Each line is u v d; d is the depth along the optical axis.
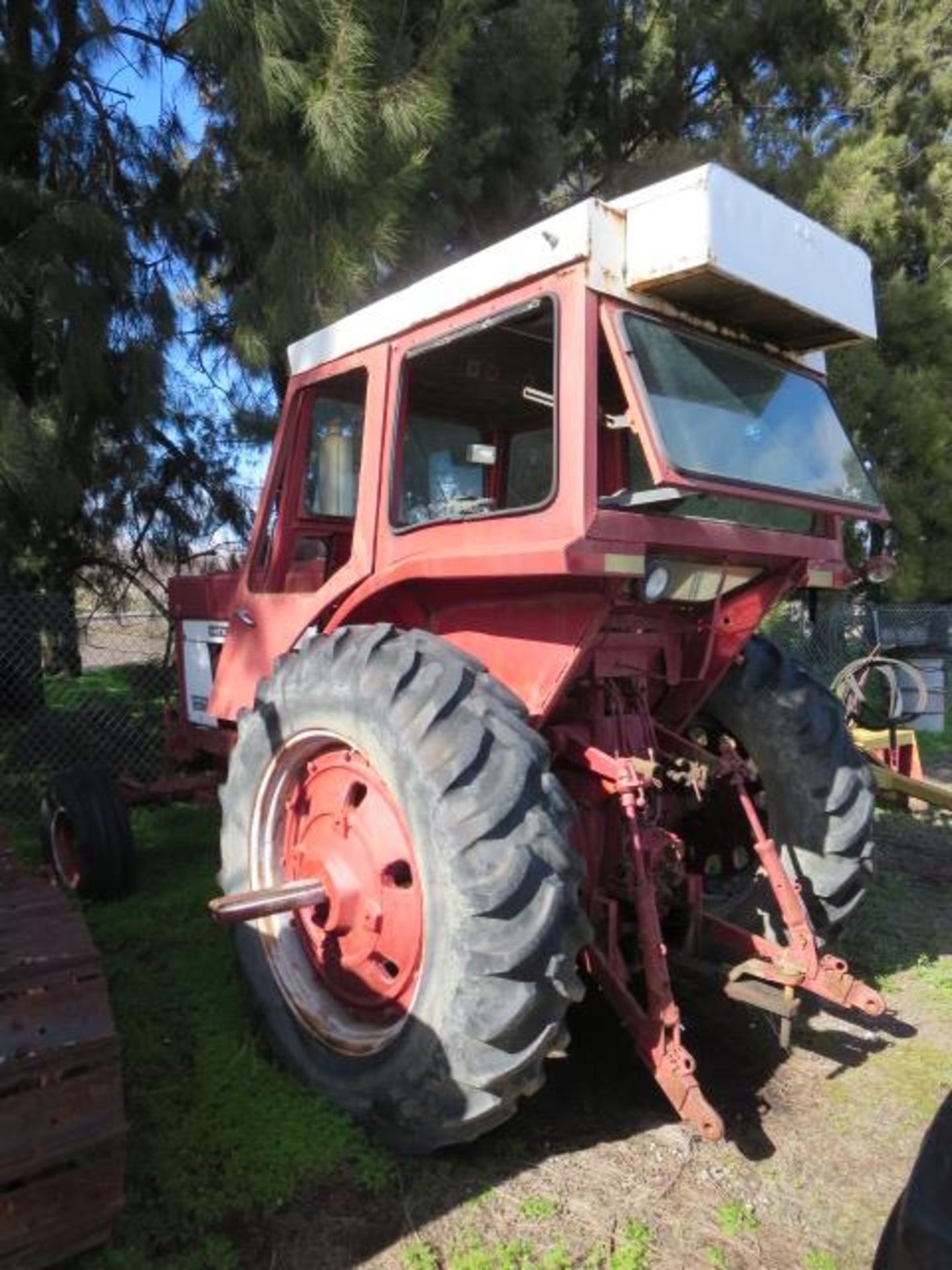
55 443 6.22
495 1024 2.30
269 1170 2.53
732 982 2.97
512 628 2.83
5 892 2.72
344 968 2.88
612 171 10.41
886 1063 3.24
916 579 11.32
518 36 8.12
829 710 3.44
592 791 2.96
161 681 7.13
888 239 10.92
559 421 2.47
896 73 12.20
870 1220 2.46
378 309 3.11
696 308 2.72
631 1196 2.52
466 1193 2.51
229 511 8.26
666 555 2.72
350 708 2.72
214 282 7.62
